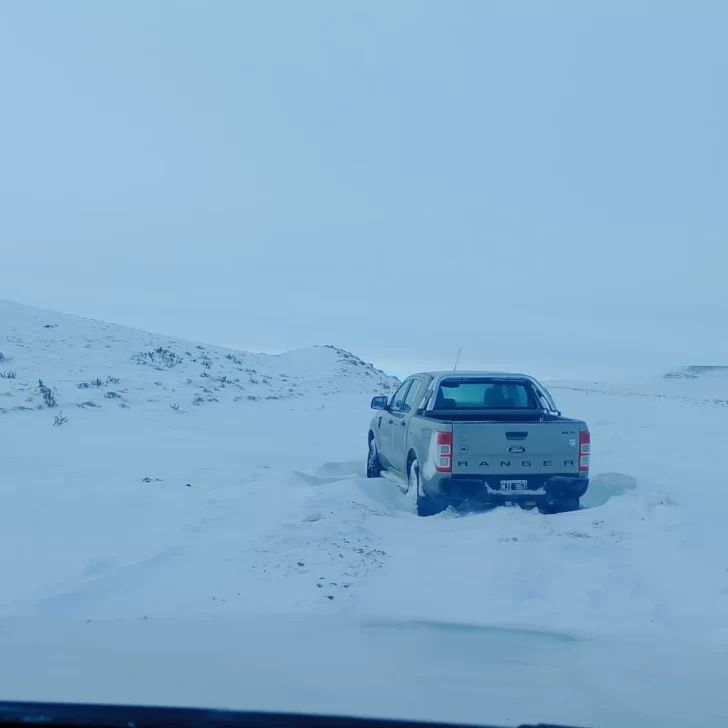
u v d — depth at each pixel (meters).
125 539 8.97
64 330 38.09
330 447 19.30
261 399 30.73
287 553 8.37
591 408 33.56
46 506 10.61
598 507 11.27
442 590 7.24
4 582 7.32
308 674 4.57
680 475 14.52
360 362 47.12
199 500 11.27
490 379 12.36
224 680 4.39
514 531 9.58
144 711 3.78
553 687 4.50
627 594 7.24
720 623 6.39
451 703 4.12
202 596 6.93
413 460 11.77
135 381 29.77
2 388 24.64
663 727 3.93
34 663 4.69
